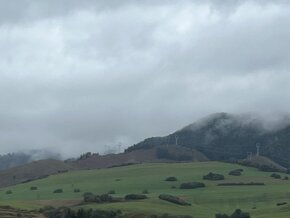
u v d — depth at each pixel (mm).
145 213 174875
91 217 159625
